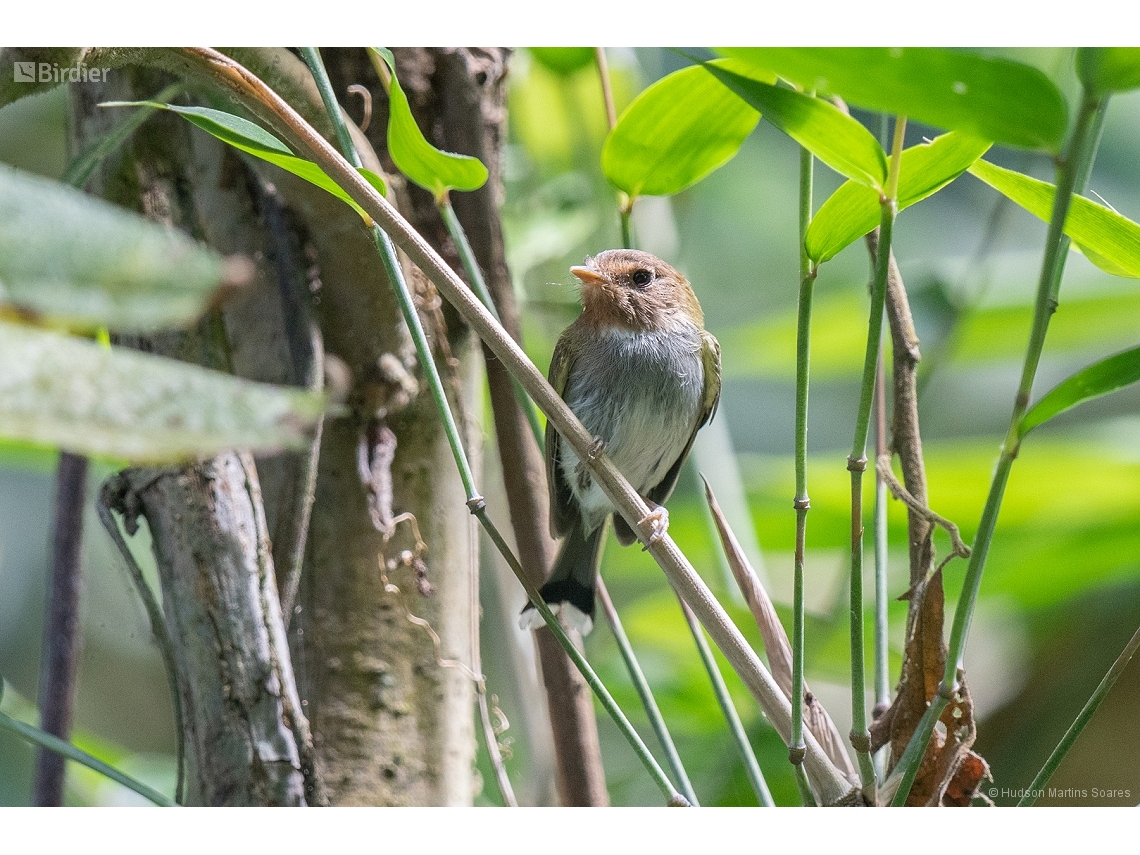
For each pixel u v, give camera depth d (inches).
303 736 198.2
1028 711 347.9
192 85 204.5
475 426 243.1
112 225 49.8
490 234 252.8
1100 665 345.1
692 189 407.8
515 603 310.0
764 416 523.8
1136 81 113.3
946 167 158.2
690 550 369.7
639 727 320.8
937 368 321.7
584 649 334.3
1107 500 331.0
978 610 347.9
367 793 217.6
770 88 141.4
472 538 238.4
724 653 175.0
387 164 244.4
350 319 227.6
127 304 48.9
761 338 401.4
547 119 387.5
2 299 47.9
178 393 51.1
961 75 113.9
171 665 203.9
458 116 249.6
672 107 196.1
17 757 354.3
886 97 118.1
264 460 217.0
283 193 218.7
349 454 226.5
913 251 496.1
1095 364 131.5
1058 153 119.6
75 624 230.1
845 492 332.8
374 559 225.1
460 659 231.3
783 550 346.3
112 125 230.7
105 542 401.4
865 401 152.1
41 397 48.8
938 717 157.2
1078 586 337.1
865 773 167.5
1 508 485.1
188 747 201.3
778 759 292.0
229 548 199.6
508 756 238.2
